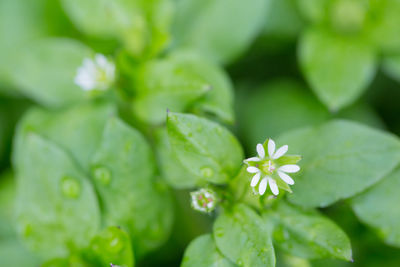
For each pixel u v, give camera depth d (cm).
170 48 17
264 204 15
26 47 17
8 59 18
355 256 17
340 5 17
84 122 17
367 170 15
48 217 16
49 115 17
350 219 16
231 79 18
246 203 15
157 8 17
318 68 17
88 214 15
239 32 17
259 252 14
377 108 18
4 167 18
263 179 14
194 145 15
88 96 16
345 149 15
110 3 17
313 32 17
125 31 16
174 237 17
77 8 17
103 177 15
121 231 15
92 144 16
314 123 17
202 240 15
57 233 16
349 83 17
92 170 15
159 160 15
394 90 18
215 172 15
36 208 16
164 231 16
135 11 17
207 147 15
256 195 14
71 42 17
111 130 15
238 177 15
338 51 17
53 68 17
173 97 16
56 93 17
